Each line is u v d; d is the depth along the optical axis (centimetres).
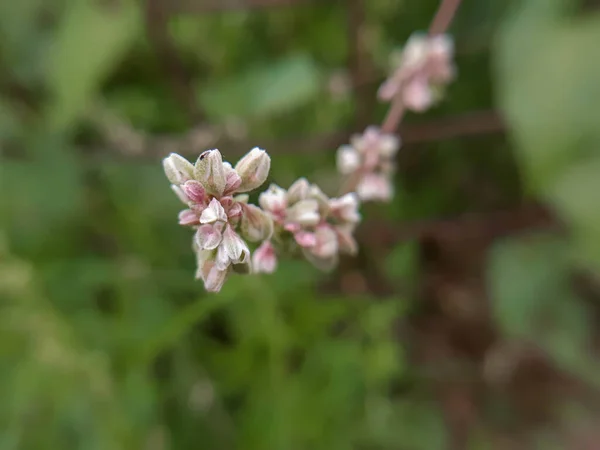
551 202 18
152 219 22
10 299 19
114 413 19
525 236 23
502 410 24
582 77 18
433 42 18
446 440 23
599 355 22
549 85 18
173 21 22
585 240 18
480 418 24
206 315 19
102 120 22
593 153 18
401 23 24
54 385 19
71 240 22
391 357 20
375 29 22
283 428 19
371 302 21
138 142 22
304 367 20
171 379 20
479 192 24
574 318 22
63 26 21
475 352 25
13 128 22
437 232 24
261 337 20
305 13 23
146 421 19
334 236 13
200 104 22
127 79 23
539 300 22
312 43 24
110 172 22
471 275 25
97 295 21
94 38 20
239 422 20
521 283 22
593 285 22
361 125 22
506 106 19
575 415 24
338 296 22
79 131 22
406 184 24
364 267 23
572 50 18
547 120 18
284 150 22
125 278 20
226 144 21
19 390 18
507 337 24
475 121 23
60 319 19
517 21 20
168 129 23
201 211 11
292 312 20
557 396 24
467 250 25
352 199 13
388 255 23
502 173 24
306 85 20
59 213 21
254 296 19
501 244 23
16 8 22
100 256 22
